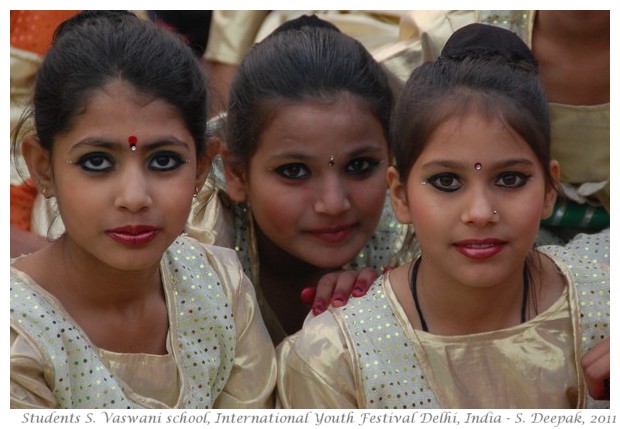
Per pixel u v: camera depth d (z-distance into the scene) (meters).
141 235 2.85
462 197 2.99
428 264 3.10
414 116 3.04
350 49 3.62
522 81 3.06
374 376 3.07
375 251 3.89
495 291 3.09
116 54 2.88
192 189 2.97
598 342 3.14
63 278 3.00
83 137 2.84
